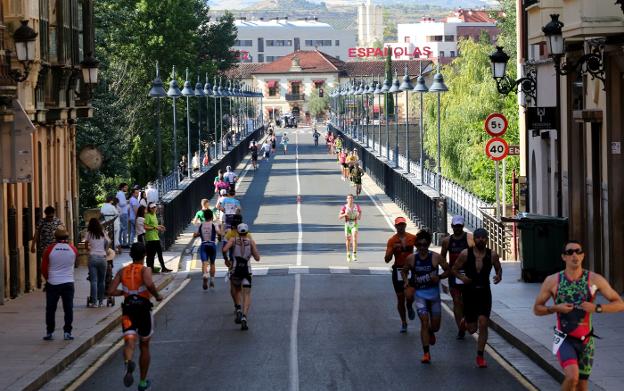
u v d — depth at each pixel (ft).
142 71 350.64
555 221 112.16
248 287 91.56
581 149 112.88
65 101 141.08
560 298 52.75
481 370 70.38
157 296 65.41
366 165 350.02
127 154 274.98
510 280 115.55
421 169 211.82
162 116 360.89
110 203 161.79
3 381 66.49
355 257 156.35
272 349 80.18
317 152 509.35
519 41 166.30
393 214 230.89
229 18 535.60
